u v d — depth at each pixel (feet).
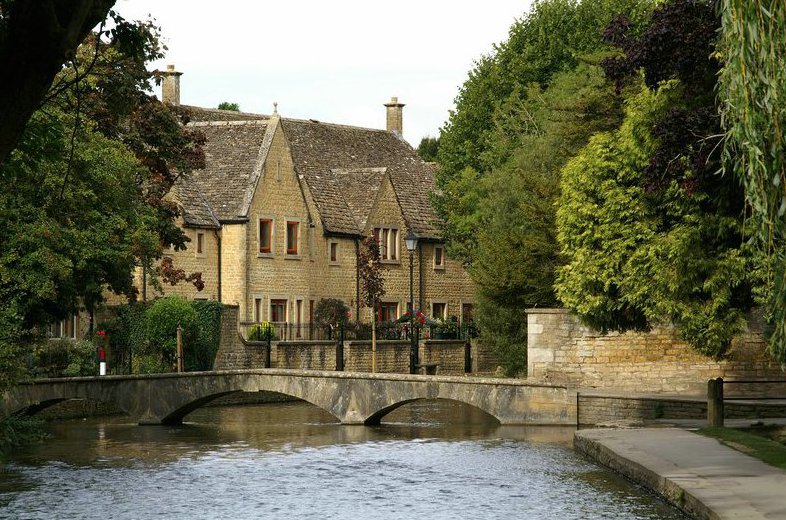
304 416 164.96
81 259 130.11
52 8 49.34
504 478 96.63
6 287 126.41
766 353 143.74
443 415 165.99
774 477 75.92
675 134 96.12
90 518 82.43
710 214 103.76
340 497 89.51
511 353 185.78
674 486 74.13
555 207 168.96
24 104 50.42
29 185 125.08
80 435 138.72
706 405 128.36
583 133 168.45
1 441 120.47
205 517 82.12
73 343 165.37
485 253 184.85
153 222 150.30
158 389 151.02
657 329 147.84
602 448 99.55
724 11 62.85
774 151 62.28
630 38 103.65
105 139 138.92
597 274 116.26
